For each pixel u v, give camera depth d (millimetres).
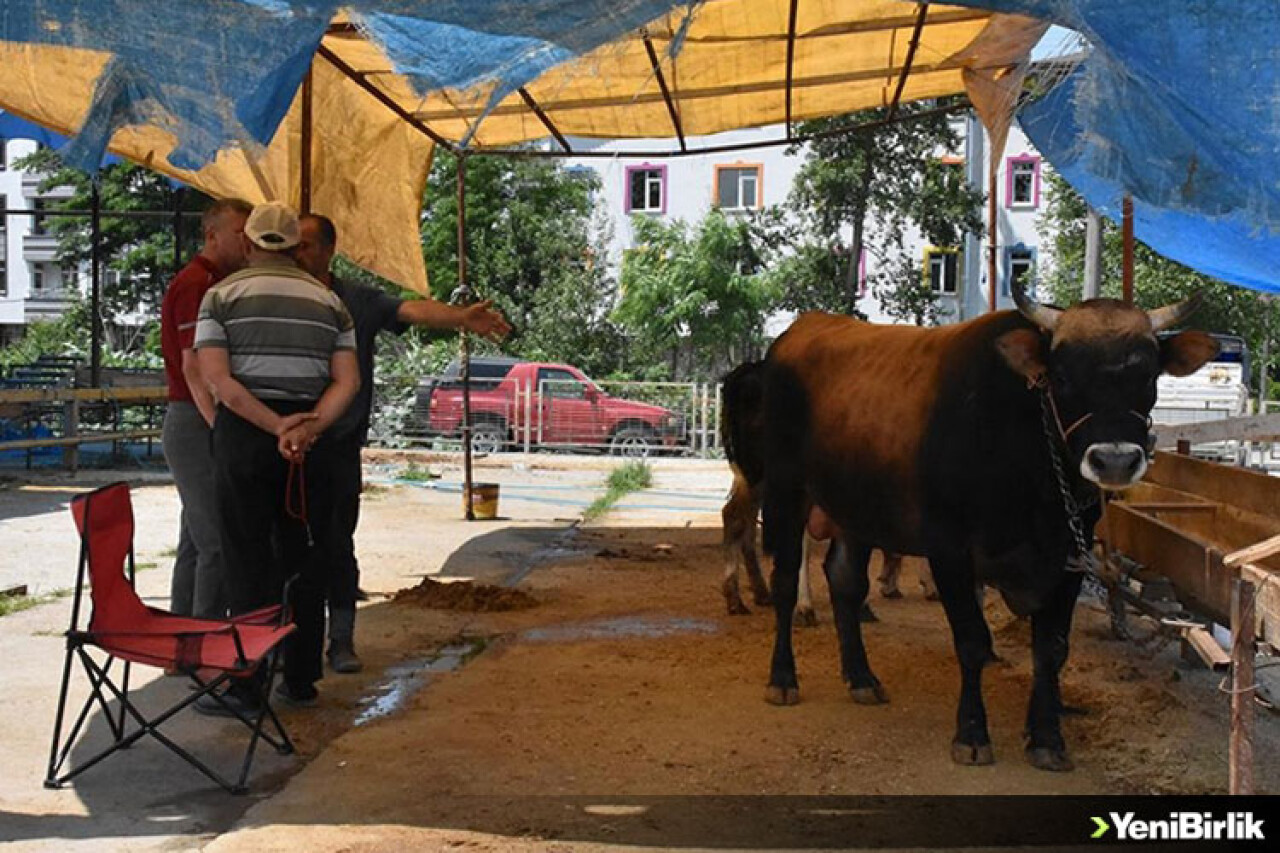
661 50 9172
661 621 8695
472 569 10742
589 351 32750
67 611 8477
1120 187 5707
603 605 9266
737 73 10008
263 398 5852
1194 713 6535
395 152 11141
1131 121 5520
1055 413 5129
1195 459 8750
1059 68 7512
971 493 5562
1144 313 5109
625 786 5316
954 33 9219
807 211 29922
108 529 5402
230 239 6707
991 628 8570
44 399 16500
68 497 14742
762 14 8828
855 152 27250
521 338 32562
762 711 6492
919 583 10359
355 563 7297
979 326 5711
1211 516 8227
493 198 33531
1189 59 5090
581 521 14125
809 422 6672
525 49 5867
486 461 21609
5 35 5254
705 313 31641
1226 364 25547
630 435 23297
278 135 9523
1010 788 5367
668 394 23766
